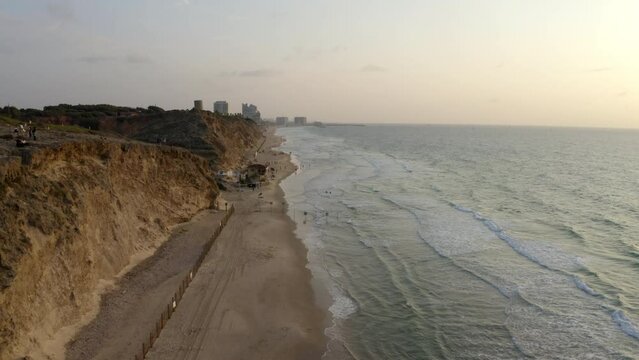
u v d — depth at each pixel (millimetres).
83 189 31094
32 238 23453
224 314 28328
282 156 126688
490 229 47875
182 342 24984
